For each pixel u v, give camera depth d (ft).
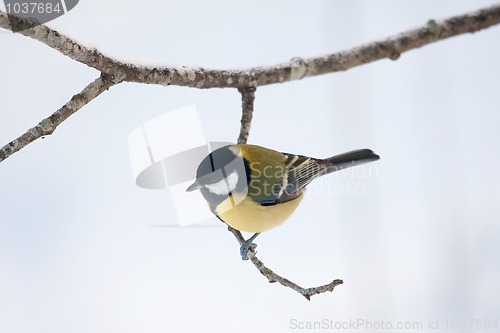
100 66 19.72
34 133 18.31
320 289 21.90
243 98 26.37
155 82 22.38
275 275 22.58
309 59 26.99
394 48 27.50
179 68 23.22
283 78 26.45
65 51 18.67
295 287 22.20
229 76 25.18
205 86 24.41
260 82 26.04
